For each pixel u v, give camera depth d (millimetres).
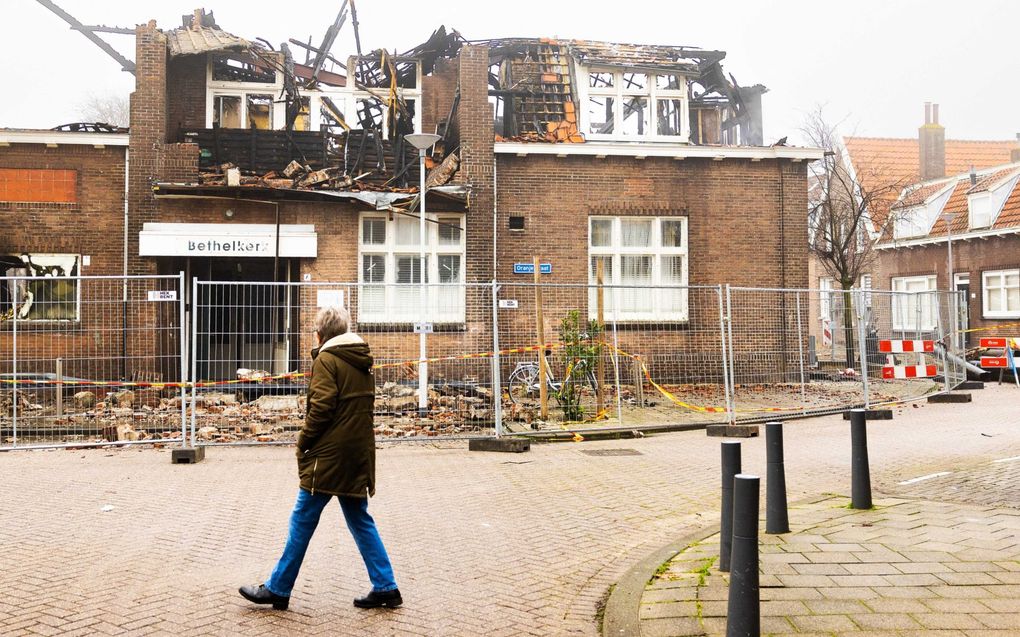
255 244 17469
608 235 19422
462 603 5000
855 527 6344
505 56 21266
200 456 10359
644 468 9688
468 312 17156
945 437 11492
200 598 5043
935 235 35031
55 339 16125
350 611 4836
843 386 15328
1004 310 31859
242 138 18547
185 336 10852
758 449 10938
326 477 4730
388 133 19969
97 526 6871
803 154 19766
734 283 19703
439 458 10500
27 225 17547
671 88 20969
